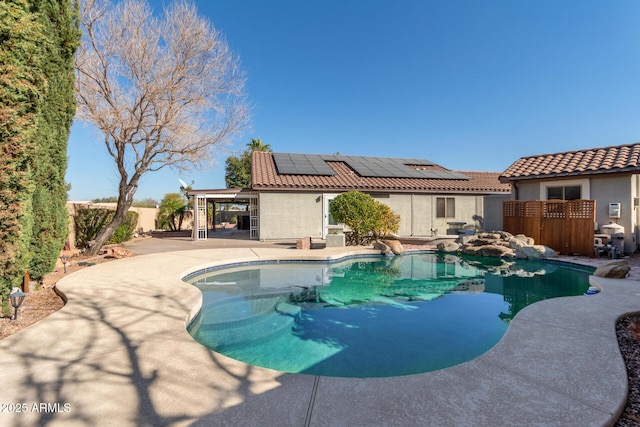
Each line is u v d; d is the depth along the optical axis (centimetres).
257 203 1853
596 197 1122
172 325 410
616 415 224
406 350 422
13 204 436
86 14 1062
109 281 665
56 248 659
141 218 2041
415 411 228
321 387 262
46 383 266
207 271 903
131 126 1146
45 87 457
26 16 426
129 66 1157
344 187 1753
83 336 370
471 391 253
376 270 977
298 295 708
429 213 1955
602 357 312
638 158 1038
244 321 539
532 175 1275
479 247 1178
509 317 556
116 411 228
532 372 283
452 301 656
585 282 806
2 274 448
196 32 1225
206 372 287
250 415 224
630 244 1043
